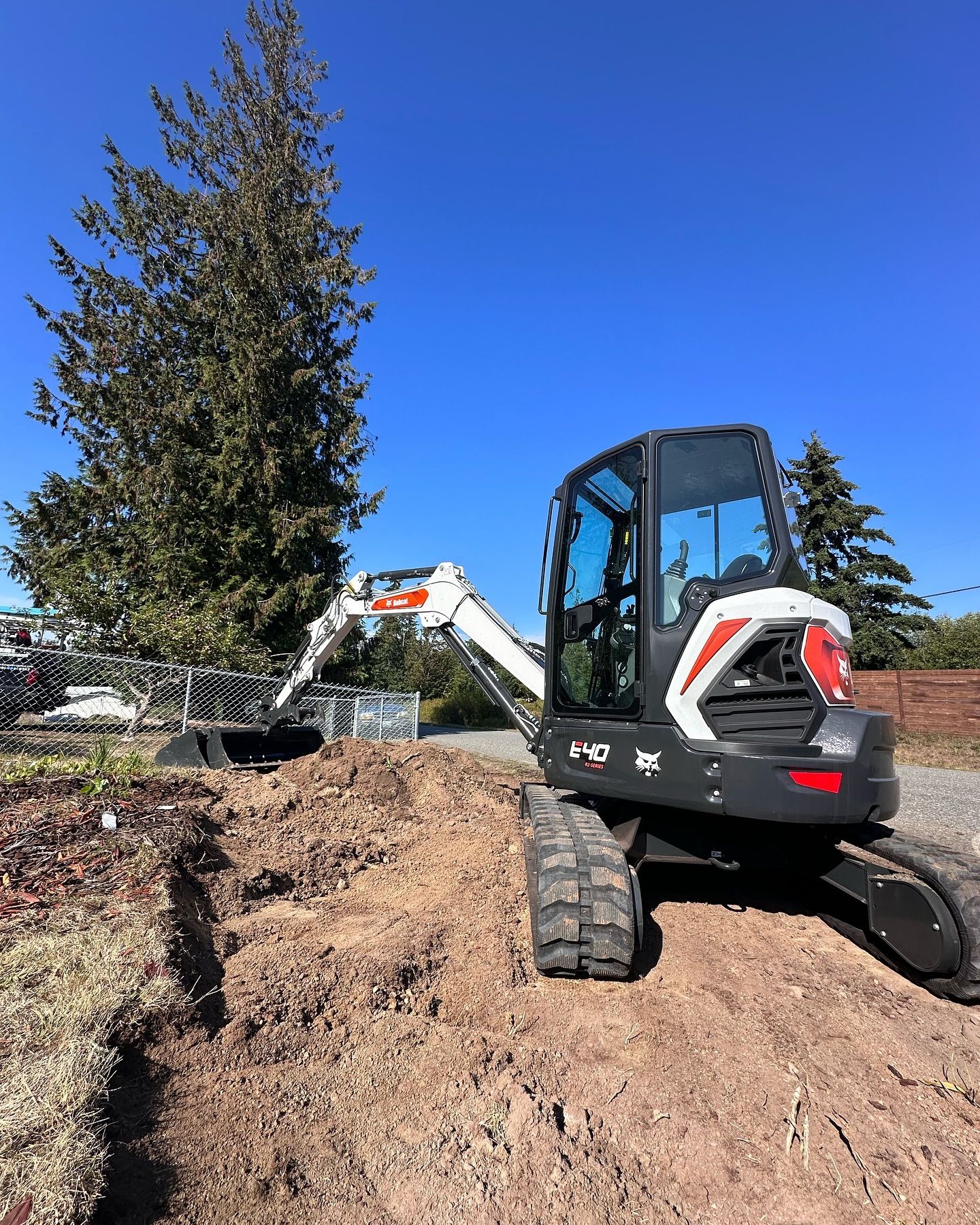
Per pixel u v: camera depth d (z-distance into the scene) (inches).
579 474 169.5
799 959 136.2
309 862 177.9
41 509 655.8
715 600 129.5
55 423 678.5
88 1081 77.2
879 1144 83.3
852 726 119.6
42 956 100.7
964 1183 77.5
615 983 120.5
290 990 108.5
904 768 482.6
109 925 111.7
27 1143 67.4
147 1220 64.6
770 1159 79.9
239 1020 98.6
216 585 649.6
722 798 119.7
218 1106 82.8
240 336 688.4
